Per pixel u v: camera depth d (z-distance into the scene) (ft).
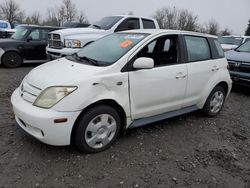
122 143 12.75
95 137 11.48
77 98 10.48
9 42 30.83
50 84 10.63
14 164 10.46
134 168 10.82
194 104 15.83
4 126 13.62
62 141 10.60
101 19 31.58
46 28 33.73
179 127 15.35
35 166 10.43
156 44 13.46
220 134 14.93
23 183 9.44
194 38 15.57
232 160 12.19
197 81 15.26
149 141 13.23
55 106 10.25
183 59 14.53
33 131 10.81
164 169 10.96
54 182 9.61
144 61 11.83
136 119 13.01
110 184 9.75
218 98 17.33
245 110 19.89
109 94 11.41
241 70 24.18
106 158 11.36
